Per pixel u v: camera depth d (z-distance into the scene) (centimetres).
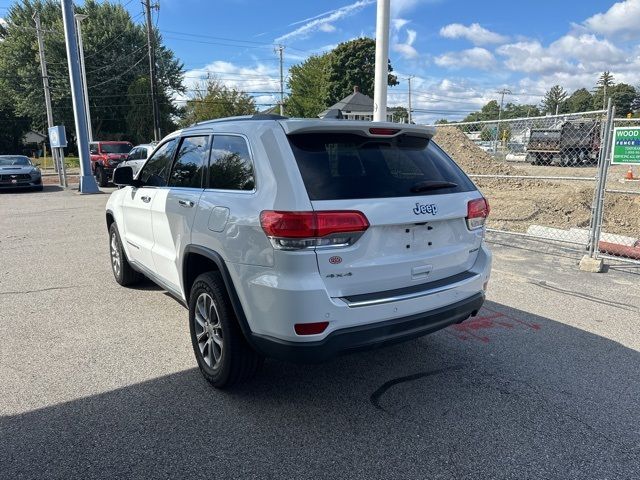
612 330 470
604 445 291
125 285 604
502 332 465
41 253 797
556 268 695
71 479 261
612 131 659
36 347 429
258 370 350
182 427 309
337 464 274
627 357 412
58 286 609
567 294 580
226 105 5409
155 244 457
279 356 296
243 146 336
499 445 291
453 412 327
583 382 368
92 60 4981
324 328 287
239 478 262
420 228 324
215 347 355
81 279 641
